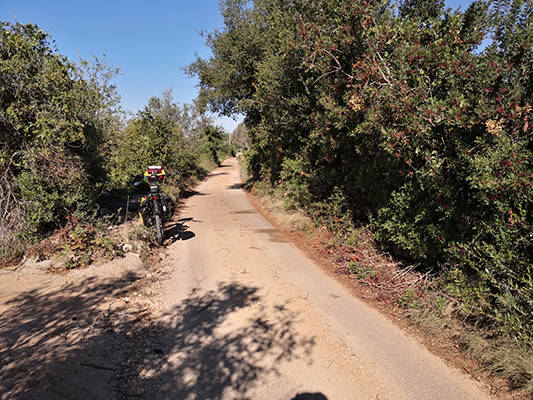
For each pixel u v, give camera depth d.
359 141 6.50
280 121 11.62
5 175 6.00
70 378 2.90
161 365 3.23
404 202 5.02
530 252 3.39
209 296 4.88
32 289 4.77
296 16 6.73
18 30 6.35
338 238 7.35
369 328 4.08
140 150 14.95
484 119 3.51
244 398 2.82
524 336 3.19
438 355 3.54
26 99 6.16
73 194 6.46
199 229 9.47
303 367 3.28
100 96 7.53
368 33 5.30
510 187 3.13
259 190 17.33
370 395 2.92
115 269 5.55
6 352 3.22
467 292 3.84
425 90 4.25
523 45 3.40
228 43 18.67
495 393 2.95
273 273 5.94
